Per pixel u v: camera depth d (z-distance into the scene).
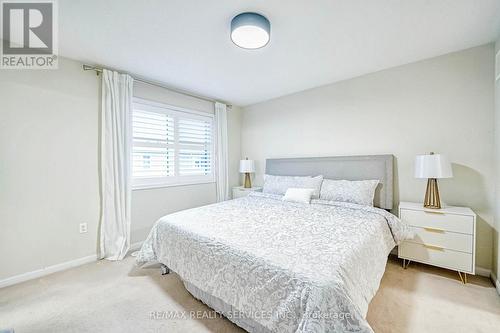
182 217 2.15
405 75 2.59
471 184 2.24
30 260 2.15
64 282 2.09
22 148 2.11
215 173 3.99
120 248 2.62
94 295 1.88
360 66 2.63
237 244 1.49
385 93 2.72
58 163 2.31
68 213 2.38
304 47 2.19
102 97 2.58
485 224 2.18
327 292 1.04
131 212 2.89
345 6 1.61
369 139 2.86
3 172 2.01
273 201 2.92
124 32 1.93
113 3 1.57
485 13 1.69
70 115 2.39
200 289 1.68
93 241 2.55
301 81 3.10
